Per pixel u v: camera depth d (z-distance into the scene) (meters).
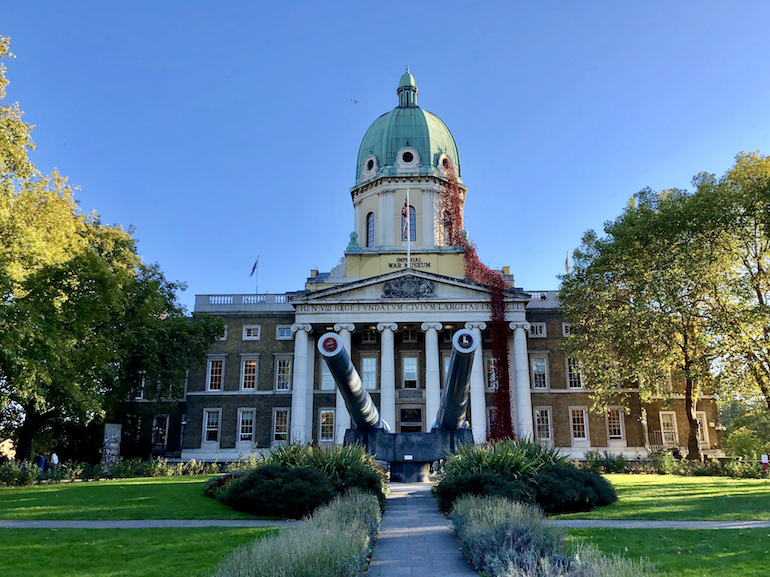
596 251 45.84
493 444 23.88
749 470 34.72
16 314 28.02
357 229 62.03
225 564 10.56
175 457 54.53
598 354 43.59
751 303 38.62
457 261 57.41
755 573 12.10
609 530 16.19
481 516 14.17
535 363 54.81
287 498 19.16
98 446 53.16
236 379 55.66
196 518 19.12
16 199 29.41
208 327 51.09
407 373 54.25
